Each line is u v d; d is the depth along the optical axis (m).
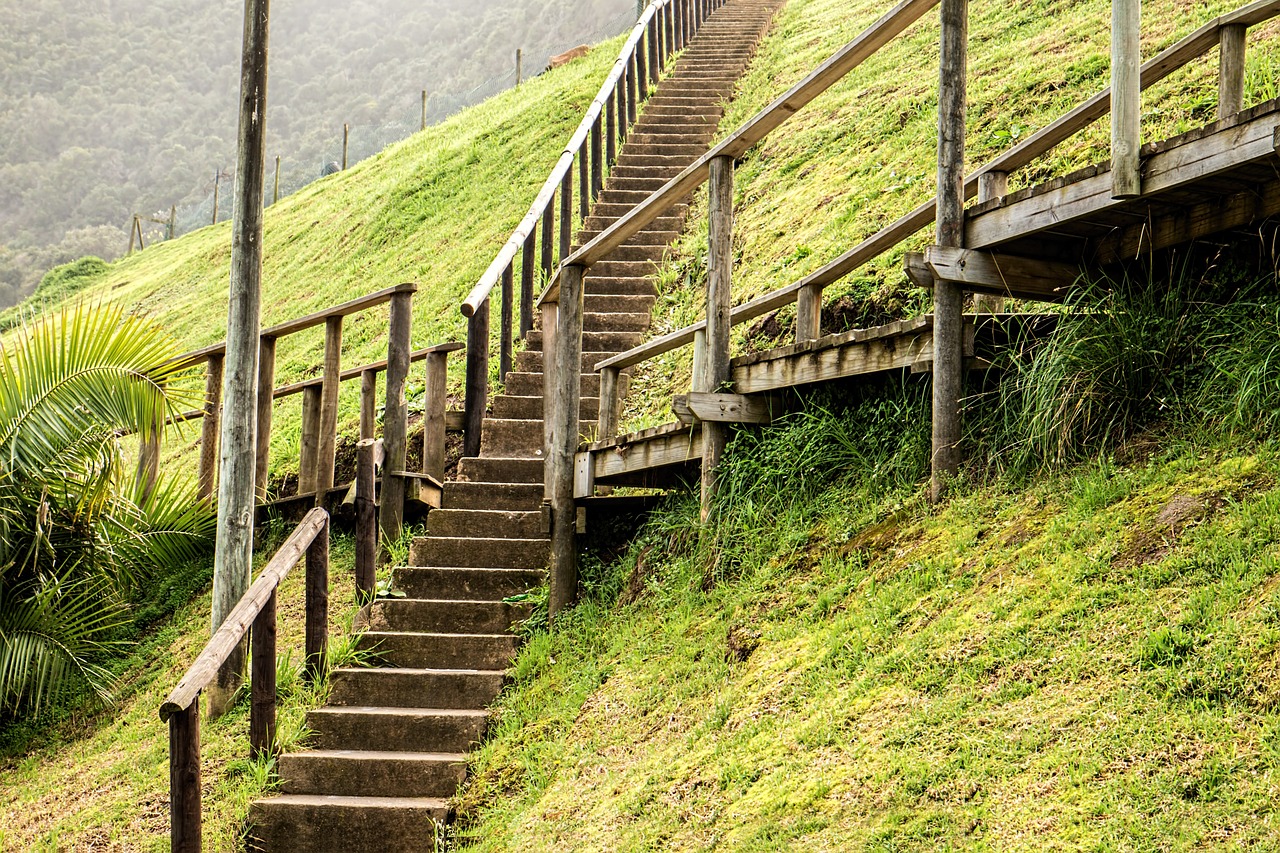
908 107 12.01
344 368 13.64
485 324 10.14
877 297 8.52
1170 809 3.37
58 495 9.09
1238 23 5.57
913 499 5.86
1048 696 4.06
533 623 7.74
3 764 8.86
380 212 18.94
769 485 6.63
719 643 5.89
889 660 4.75
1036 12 13.11
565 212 12.40
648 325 11.07
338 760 6.64
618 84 15.71
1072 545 4.74
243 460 8.30
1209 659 3.79
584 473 7.80
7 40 148.00
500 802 6.00
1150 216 5.41
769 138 14.11
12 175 129.12
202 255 24.67
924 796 3.92
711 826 4.47
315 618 7.65
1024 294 5.92
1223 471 4.66
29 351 9.08
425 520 9.59
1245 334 5.12
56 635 8.95
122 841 6.62
